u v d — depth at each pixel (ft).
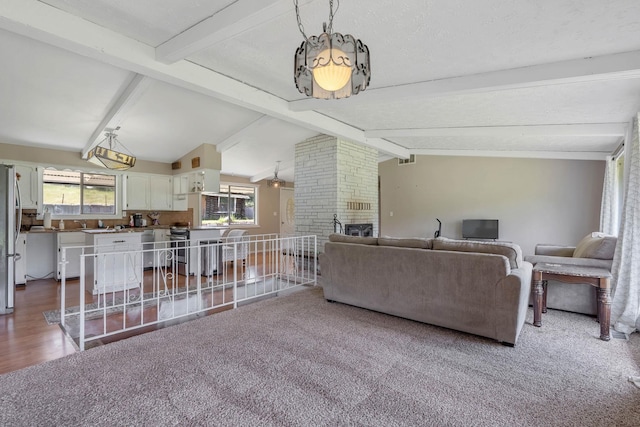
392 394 6.16
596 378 6.81
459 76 10.00
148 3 7.11
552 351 8.12
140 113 14.47
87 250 14.87
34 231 15.80
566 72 8.62
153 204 21.45
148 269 19.98
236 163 23.85
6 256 11.27
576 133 13.87
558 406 5.82
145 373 6.87
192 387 6.35
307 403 5.86
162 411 5.59
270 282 17.15
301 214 20.22
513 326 8.30
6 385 6.37
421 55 8.72
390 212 25.88
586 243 12.59
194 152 19.54
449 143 19.93
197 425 5.24
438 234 23.38
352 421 5.37
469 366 7.30
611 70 8.17
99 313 11.62
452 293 9.30
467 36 7.71
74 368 7.06
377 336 8.99
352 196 19.42
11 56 9.77
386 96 11.14
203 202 26.03
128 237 14.79
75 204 18.97
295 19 7.44
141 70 9.13
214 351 7.97
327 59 6.02
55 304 12.38
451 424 5.31
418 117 14.62
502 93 10.96
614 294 10.19
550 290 11.58
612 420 5.43
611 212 16.29
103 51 8.11
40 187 17.46
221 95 11.08
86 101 12.96
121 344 8.32
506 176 21.50
